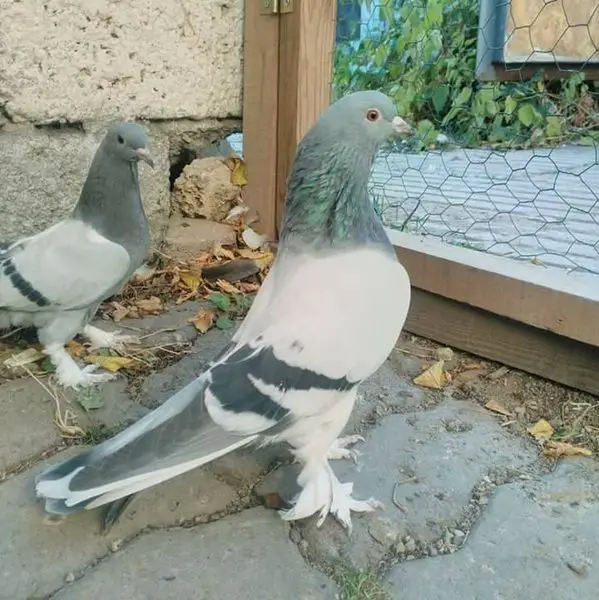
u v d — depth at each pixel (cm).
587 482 48
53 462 49
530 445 53
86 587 38
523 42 108
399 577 40
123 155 57
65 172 75
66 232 58
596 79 121
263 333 40
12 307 57
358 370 40
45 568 40
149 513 44
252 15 82
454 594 39
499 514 45
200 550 41
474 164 117
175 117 83
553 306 57
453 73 108
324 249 43
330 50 80
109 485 34
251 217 88
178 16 79
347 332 40
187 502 46
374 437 53
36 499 45
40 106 72
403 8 98
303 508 43
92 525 43
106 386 59
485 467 50
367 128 42
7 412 54
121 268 58
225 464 49
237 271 79
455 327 67
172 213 89
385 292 42
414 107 106
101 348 65
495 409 57
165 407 38
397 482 48
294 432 41
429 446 52
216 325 70
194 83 83
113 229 59
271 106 82
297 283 41
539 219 98
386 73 97
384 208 94
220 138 90
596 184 116
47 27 70
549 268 65
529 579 40
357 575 40
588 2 111
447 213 98
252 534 43
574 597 39
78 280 57
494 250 79
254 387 38
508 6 104
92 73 75
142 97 79
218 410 37
